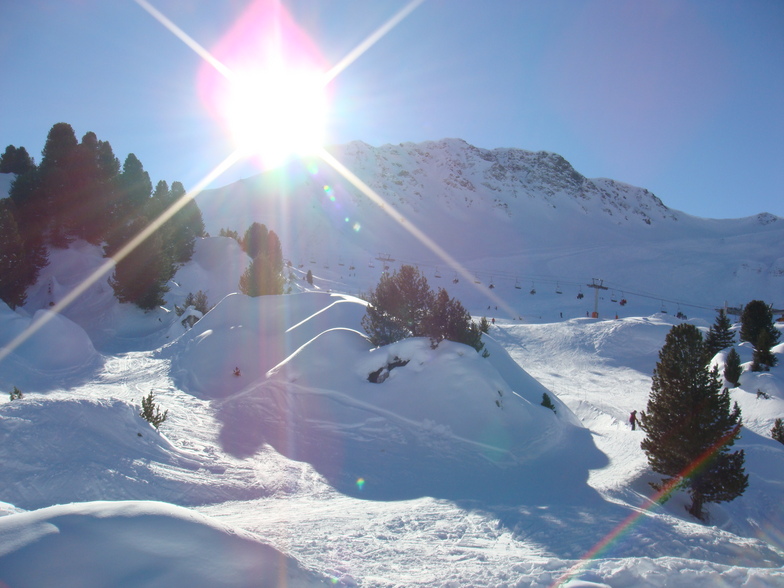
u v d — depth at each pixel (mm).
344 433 19703
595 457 20188
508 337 61062
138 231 51531
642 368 50062
